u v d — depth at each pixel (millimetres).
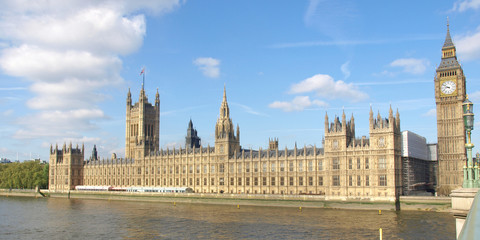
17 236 117500
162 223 136875
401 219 133500
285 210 169875
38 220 150000
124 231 122625
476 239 12883
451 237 102125
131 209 186500
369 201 165625
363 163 169750
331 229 117562
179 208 188500
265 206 190000
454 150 198500
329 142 179750
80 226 134000
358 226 121562
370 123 169500
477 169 35750
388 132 164375
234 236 110438
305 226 123812
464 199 30547
